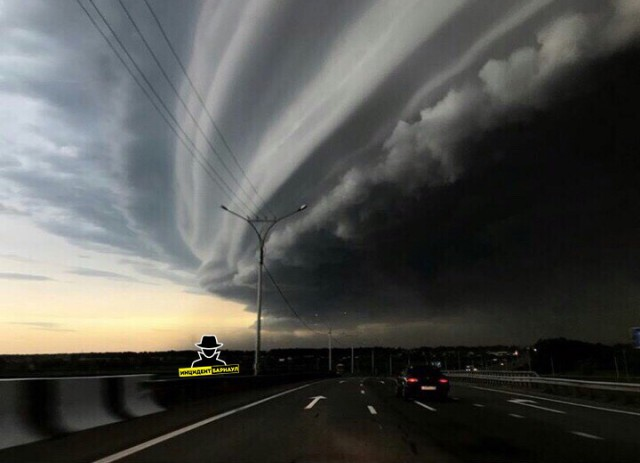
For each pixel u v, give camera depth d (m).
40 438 9.68
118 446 9.62
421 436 11.42
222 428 12.41
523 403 21.36
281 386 36.69
